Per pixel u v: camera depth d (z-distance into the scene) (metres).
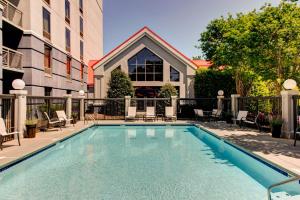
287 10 14.37
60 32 22.05
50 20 19.94
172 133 14.76
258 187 5.73
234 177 6.50
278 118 10.93
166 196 5.22
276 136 10.57
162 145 11.09
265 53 15.00
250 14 16.97
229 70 20.38
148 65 27.09
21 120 10.80
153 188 5.70
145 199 5.07
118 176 6.59
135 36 26.64
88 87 32.84
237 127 14.59
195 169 7.26
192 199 5.06
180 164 7.82
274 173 6.40
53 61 20.47
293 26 13.62
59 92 21.75
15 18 16.67
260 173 6.88
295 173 5.50
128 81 24.05
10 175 6.82
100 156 8.96
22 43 16.64
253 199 5.02
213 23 22.92
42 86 18.34
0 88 12.83
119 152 9.63
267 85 21.67
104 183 6.05
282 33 13.72
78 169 7.30
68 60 24.69
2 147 8.70
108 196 5.23
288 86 10.41
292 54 14.75
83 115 20.41
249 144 9.03
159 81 26.98
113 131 15.59
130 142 11.86
